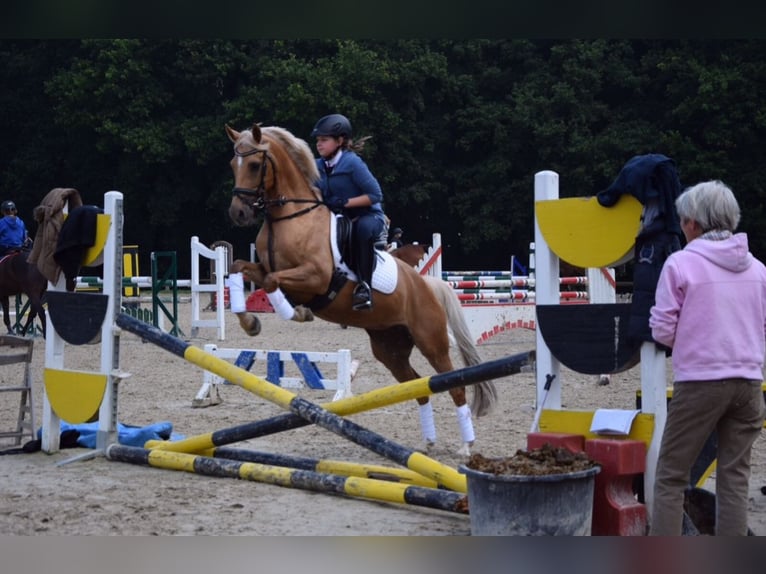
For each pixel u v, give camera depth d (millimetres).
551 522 4648
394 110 36938
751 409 4488
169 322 21141
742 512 4488
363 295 7480
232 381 6961
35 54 38219
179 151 36312
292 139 7773
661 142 33188
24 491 6438
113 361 7609
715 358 4383
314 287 7504
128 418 9922
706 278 4441
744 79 32156
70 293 7844
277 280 7328
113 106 36062
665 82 36031
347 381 9703
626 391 11820
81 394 7684
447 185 38000
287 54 36844
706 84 31875
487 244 39000
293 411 6645
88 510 5859
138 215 39469
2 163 39938
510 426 9414
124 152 36938
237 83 37750
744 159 33219
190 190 37594
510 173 37281
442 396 11695
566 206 5566
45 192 39312
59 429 7961
